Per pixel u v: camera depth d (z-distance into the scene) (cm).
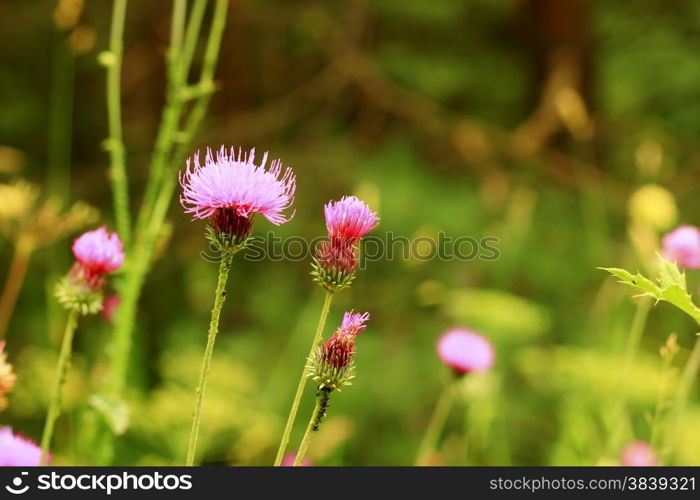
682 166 950
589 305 717
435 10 992
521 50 991
